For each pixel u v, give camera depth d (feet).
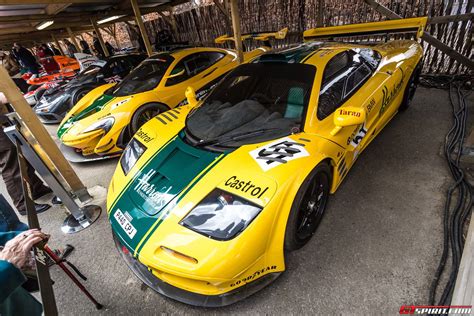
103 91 13.96
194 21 29.45
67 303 5.59
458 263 4.94
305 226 5.80
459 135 8.70
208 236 4.27
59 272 6.38
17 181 8.76
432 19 13.34
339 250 5.67
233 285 4.50
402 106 10.48
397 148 8.78
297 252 5.78
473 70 13.08
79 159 11.59
